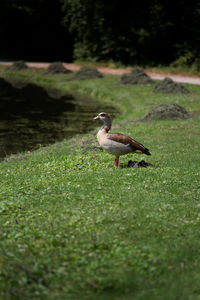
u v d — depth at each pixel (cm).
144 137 1883
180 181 1086
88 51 5909
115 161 1271
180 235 758
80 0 5506
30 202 948
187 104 2850
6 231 777
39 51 7019
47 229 791
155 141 1778
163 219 830
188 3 4959
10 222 826
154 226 796
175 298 563
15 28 6881
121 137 1206
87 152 1562
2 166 1457
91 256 682
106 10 5275
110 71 5069
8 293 566
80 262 660
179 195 977
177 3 4981
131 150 1212
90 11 5562
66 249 707
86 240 741
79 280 612
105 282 605
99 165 1301
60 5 6706
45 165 1358
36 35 6938
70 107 3281
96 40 5822
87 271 633
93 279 613
